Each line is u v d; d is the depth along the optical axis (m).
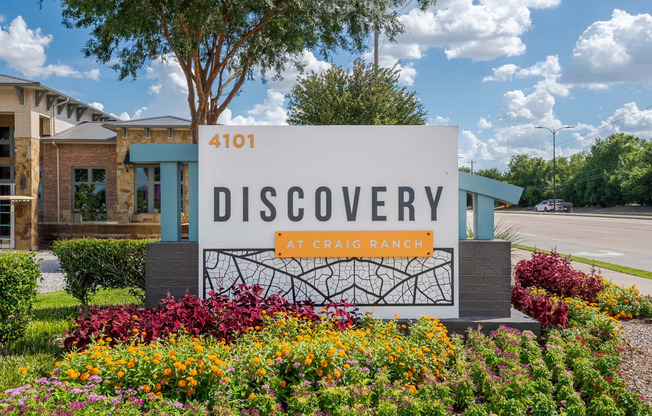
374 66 17.38
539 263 8.00
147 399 3.50
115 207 23.47
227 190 5.95
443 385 3.97
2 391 4.19
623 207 63.91
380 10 12.62
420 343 4.72
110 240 8.26
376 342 4.50
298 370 3.93
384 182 5.97
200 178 5.94
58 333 6.44
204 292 5.95
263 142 5.95
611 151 72.19
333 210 5.96
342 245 5.93
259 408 3.49
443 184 5.98
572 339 5.26
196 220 6.35
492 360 4.66
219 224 5.96
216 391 3.60
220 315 4.88
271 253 5.97
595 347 5.25
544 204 67.12
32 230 20.94
